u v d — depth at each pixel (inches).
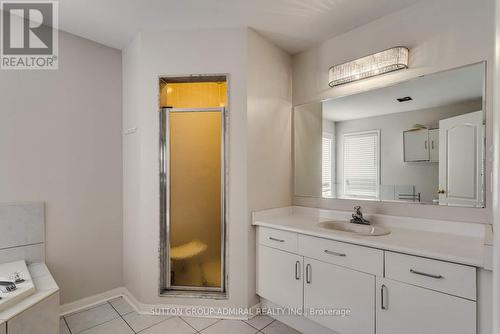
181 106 107.1
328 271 71.4
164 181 93.7
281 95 102.0
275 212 97.2
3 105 80.4
